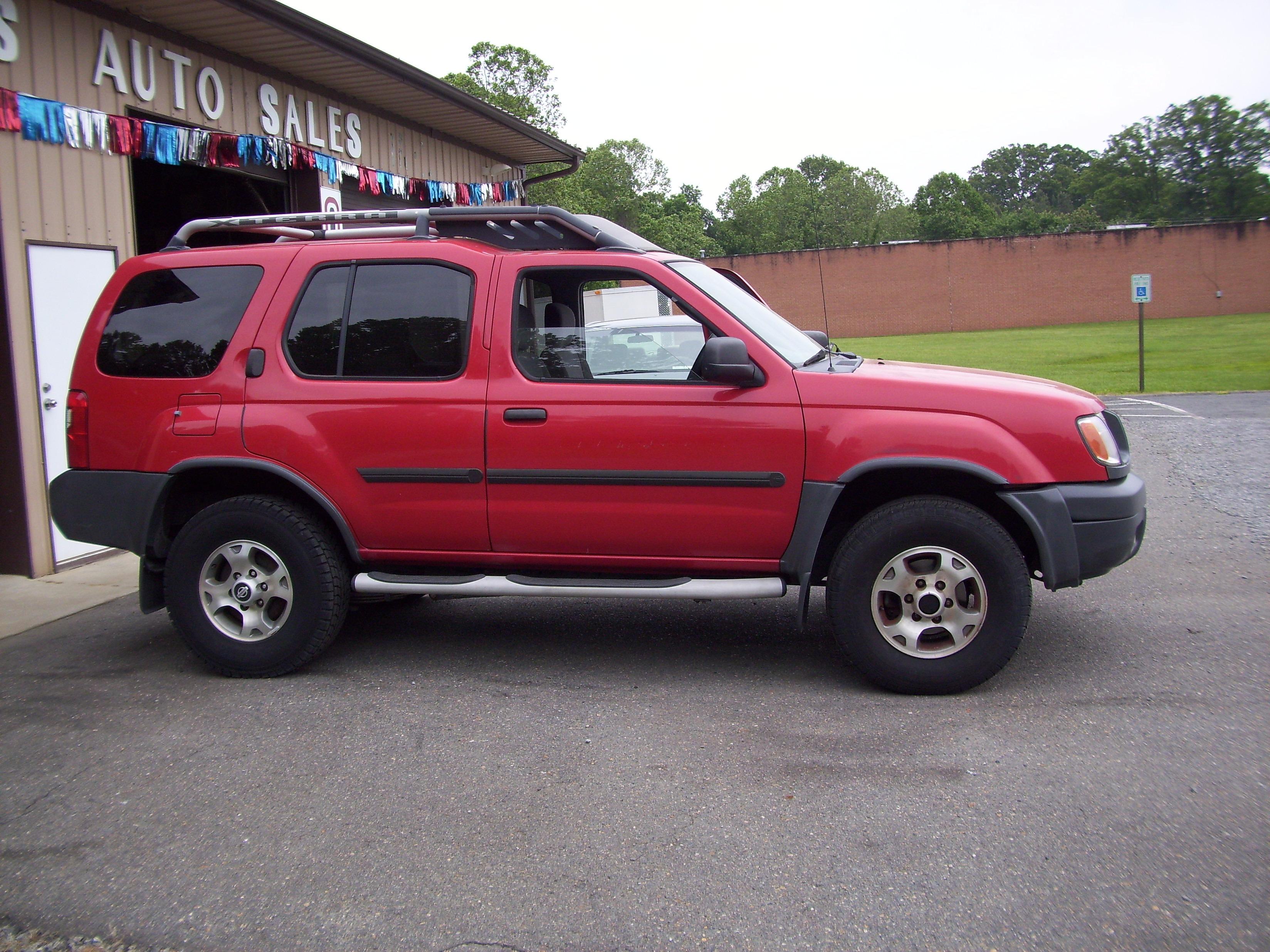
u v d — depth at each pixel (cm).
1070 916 263
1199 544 687
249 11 794
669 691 442
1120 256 4434
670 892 282
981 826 312
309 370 462
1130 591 578
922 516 412
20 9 688
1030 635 502
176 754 385
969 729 388
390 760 375
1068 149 12269
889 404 419
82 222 728
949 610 418
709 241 8119
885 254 4609
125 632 563
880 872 288
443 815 331
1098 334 3716
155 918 277
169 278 480
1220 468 988
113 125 747
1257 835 301
